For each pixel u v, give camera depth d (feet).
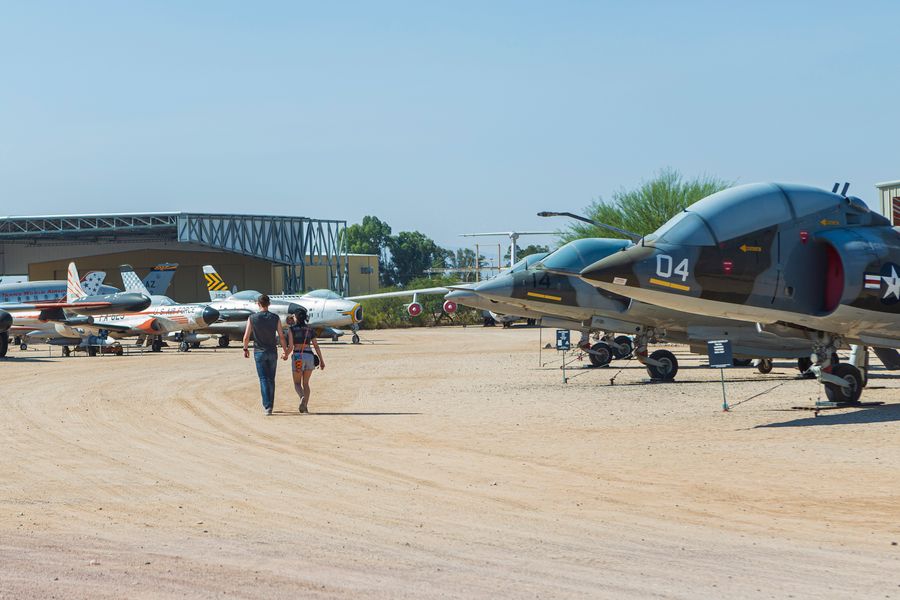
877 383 93.20
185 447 57.57
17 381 115.34
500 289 117.39
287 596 26.37
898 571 28.99
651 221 224.12
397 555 31.27
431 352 178.19
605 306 116.16
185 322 212.43
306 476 47.06
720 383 97.81
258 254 385.91
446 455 53.47
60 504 40.27
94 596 26.37
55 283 321.73
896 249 71.97
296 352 76.28
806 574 28.66
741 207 71.61
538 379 107.86
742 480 44.34
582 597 26.30
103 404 85.10
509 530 35.04
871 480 43.62
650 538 33.63
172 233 405.80
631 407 76.33
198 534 34.53
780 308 71.36
